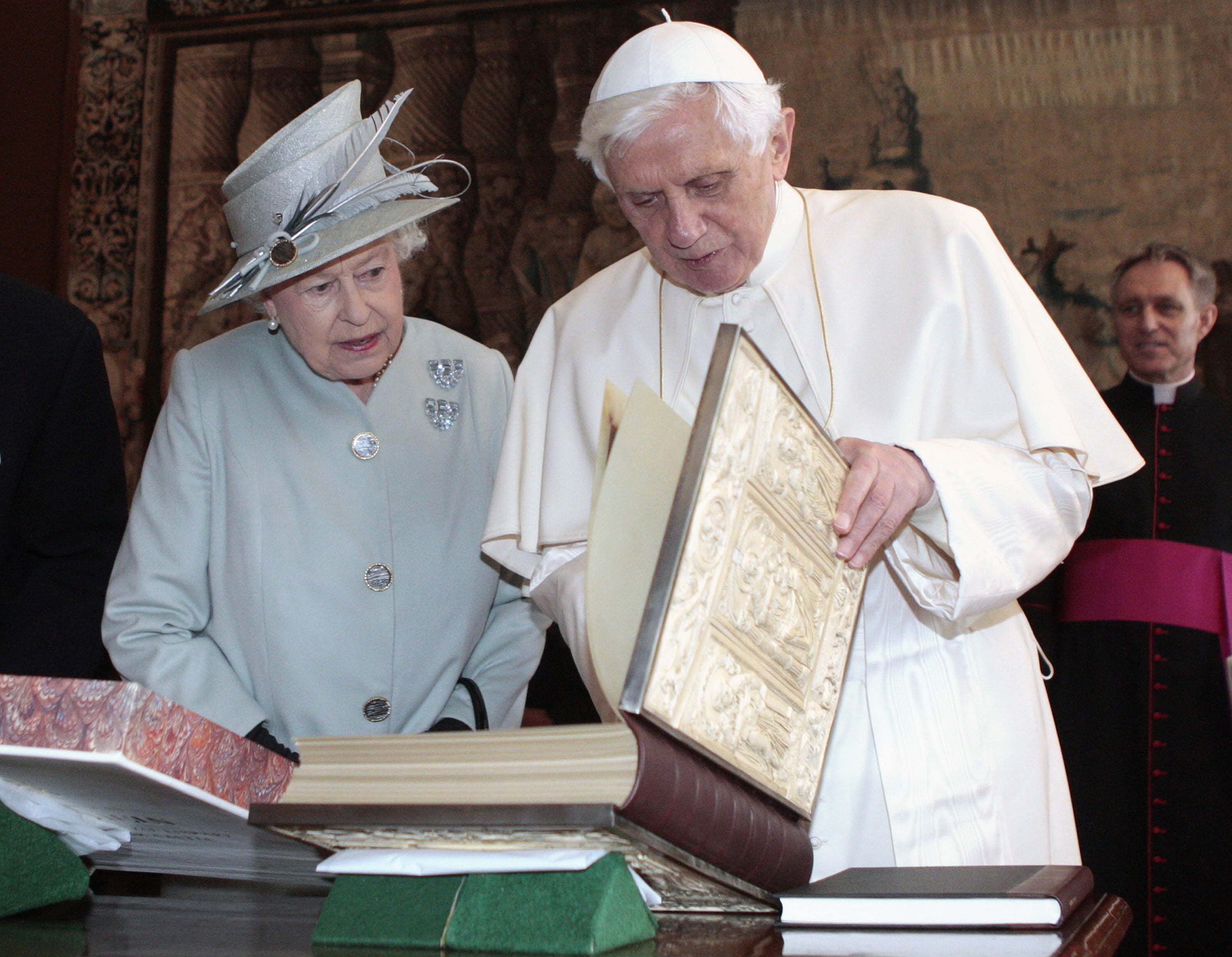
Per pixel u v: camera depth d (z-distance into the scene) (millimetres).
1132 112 5586
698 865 974
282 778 1168
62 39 6418
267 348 2178
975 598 1496
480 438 2227
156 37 6453
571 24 6176
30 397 2135
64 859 1249
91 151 6406
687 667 962
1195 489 4012
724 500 1007
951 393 1786
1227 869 3682
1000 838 1710
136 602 1988
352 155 1904
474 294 6086
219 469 2086
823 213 1968
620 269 2102
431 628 2092
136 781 1048
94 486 2240
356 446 2104
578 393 1975
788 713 1143
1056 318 5570
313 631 2033
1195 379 4328
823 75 5887
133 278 6336
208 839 1238
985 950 886
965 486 1500
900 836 1690
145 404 6266
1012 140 5684
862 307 1856
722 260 1685
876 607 1789
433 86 6258
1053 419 1699
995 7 5746
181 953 915
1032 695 1834
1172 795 3729
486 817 907
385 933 976
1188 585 3840
